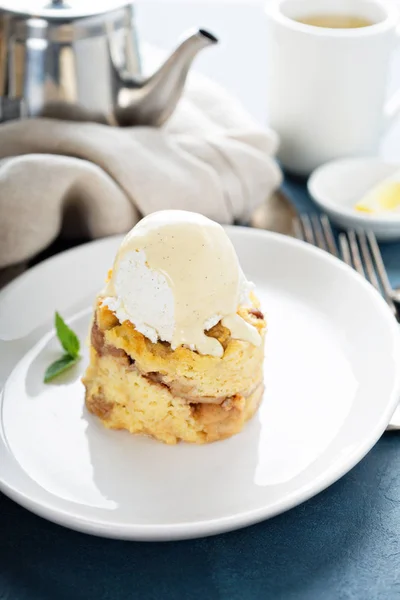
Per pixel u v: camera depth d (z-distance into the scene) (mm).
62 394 503
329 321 552
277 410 497
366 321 537
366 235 628
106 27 593
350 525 446
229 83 841
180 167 600
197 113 650
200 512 442
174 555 432
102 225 589
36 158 561
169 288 459
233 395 475
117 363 475
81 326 550
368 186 663
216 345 465
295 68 655
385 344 516
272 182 631
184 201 596
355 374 517
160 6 917
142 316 468
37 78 591
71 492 451
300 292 571
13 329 534
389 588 422
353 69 645
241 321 473
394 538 441
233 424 477
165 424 478
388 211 623
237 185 617
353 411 492
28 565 427
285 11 684
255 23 918
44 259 610
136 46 633
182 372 466
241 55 877
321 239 625
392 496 459
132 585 421
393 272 605
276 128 690
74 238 623
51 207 563
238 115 660
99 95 603
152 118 617
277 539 439
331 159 685
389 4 675
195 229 462
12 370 515
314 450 473
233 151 619
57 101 598
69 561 429
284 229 638
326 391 508
